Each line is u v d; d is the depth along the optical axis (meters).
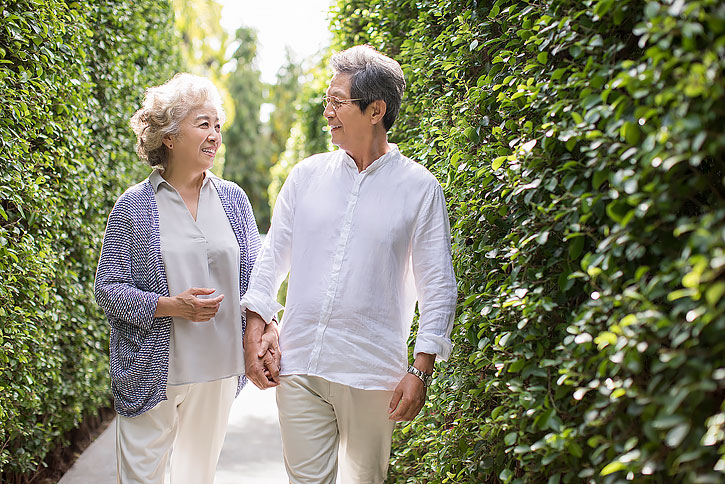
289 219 2.81
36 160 3.50
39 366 3.62
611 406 1.64
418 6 3.52
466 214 2.62
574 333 1.75
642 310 1.54
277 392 2.73
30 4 3.33
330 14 5.22
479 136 2.63
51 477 4.43
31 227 3.58
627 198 1.59
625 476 1.61
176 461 3.05
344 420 2.69
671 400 1.42
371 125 2.66
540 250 2.12
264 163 30.84
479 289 2.51
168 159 2.94
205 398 2.93
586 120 1.74
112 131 5.43
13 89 3.19
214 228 2.95
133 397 2.81
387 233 2.61
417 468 3.21
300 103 9.28
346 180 2.70
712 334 1.36
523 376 2.01
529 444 2.03
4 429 3.38
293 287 2.70
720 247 1.29
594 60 1.91
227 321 2.92
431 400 2.99
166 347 2.81
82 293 4.57
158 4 7.09
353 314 2.60
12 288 3.11
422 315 2.61
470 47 2.72
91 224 4.92
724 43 1.29
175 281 2.85
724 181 1.45
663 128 1.43
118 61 5.38
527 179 2.10
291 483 2.74
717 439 1.30
